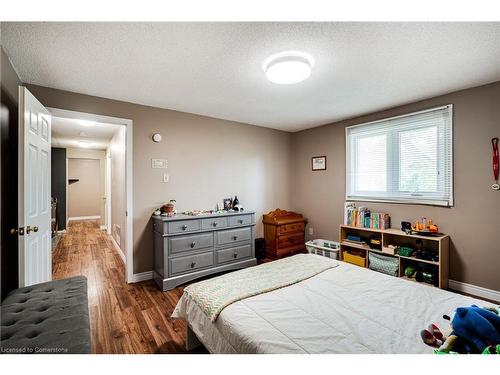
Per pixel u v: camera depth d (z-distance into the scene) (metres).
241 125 4.03
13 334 1.15
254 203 4.21
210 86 2.52
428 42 1.74
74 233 6.07
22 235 1.69
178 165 3.35
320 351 1.03
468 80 2.40
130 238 2.97
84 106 2.69
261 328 1.19
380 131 3.42
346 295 1.52
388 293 1.55
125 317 2.17
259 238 4.11
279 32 1.62
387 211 3.31
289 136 4.72
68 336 1.14
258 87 2.55
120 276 3.18
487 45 1.78
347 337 1.12
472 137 2.58
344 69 2.15
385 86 2.54
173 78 2.33
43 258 2.14
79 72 2.18
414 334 1.13
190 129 3.47
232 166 3.92
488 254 2.49
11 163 1.96
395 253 2.94
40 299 1.50
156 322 2.09
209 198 3.65
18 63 2.00
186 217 2.88
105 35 1.64
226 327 1.27
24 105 1.72
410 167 3.10
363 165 3.64
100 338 1.86
